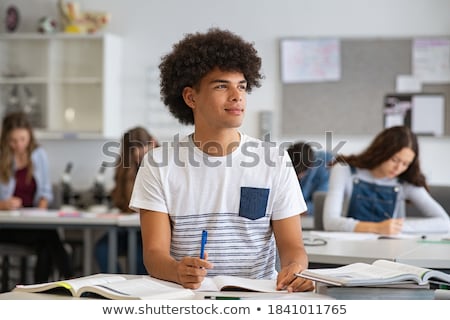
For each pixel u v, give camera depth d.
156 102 6.41
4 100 6.41
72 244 6.07
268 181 2.21
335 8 6.22
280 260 2.18
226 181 2.20
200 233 2.20
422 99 6.14
